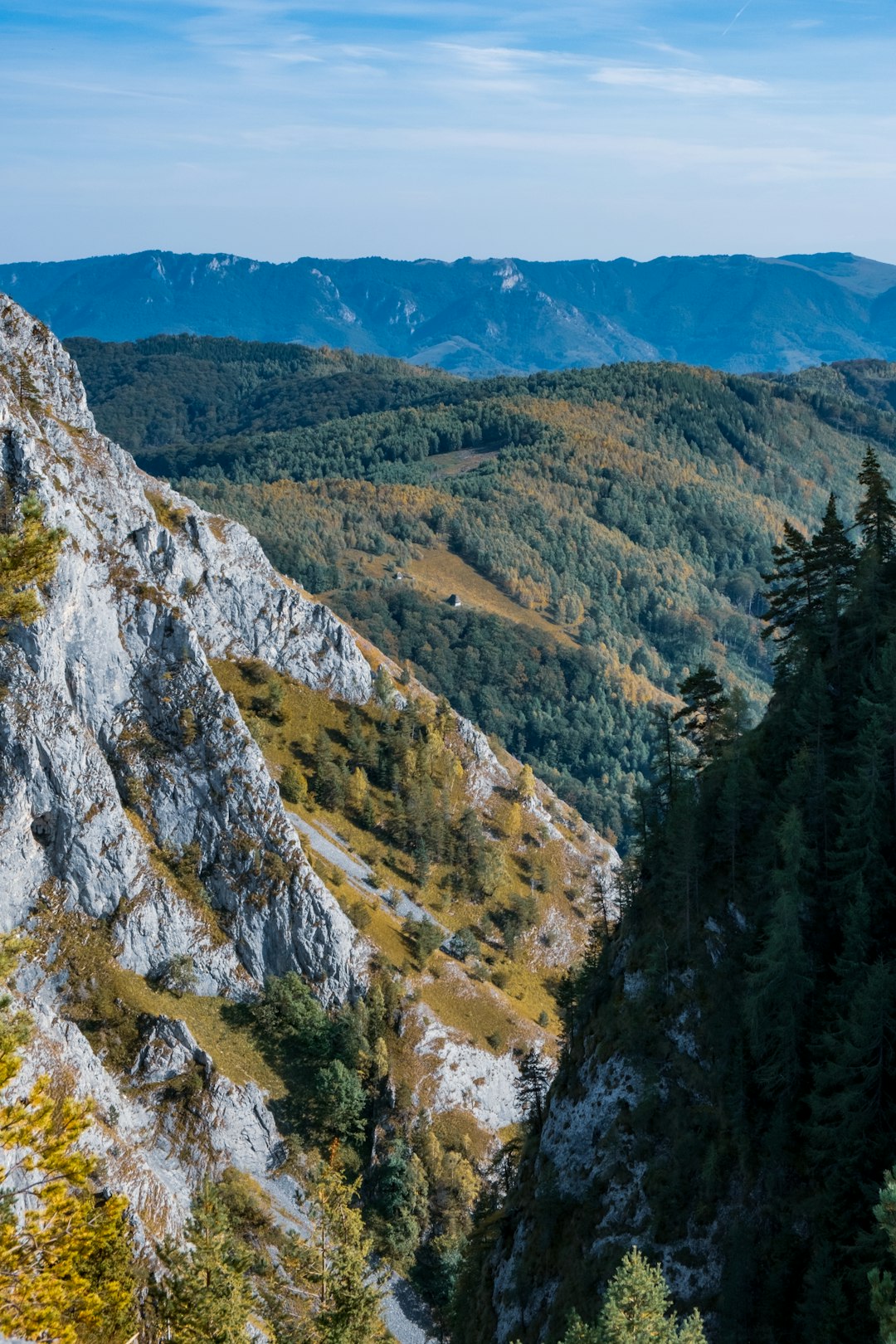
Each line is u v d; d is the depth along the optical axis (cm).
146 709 14575
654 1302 4219
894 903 6100
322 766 18025
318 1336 5478
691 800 7444
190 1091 12088
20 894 12656
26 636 12900
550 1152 7462
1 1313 2939
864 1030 5397
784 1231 5628
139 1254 6775
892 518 7625
